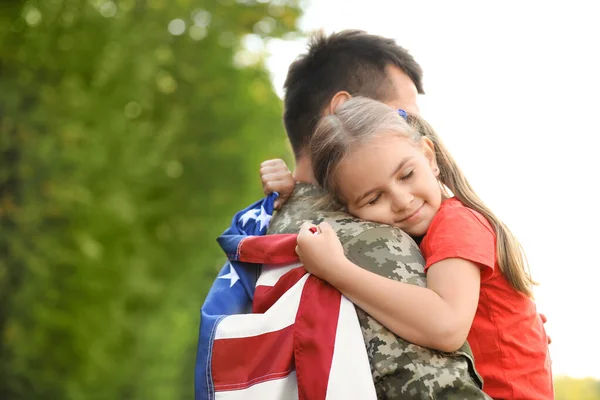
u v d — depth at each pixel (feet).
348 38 13.07
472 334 10.91
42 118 36.01
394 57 13.07
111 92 41.22
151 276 43.86
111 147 40.04
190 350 45.50
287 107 13.20
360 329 9.89
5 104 35.19
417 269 10.34
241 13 53.16
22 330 34.83
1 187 34.94
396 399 9.64
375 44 13.05
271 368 10.19
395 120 11.05
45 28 37.37
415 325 9.75
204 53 50.06
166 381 40.98
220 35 50.62
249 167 49.29
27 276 34.91
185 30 50.19
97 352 37.01
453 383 9.56
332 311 10.05
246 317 10.64
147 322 40.88
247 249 11.28
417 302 9.83
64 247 36.04
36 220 35.14
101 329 37.37
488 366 10.87
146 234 44.50
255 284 11.44
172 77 49.11
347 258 10.41
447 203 11.09
